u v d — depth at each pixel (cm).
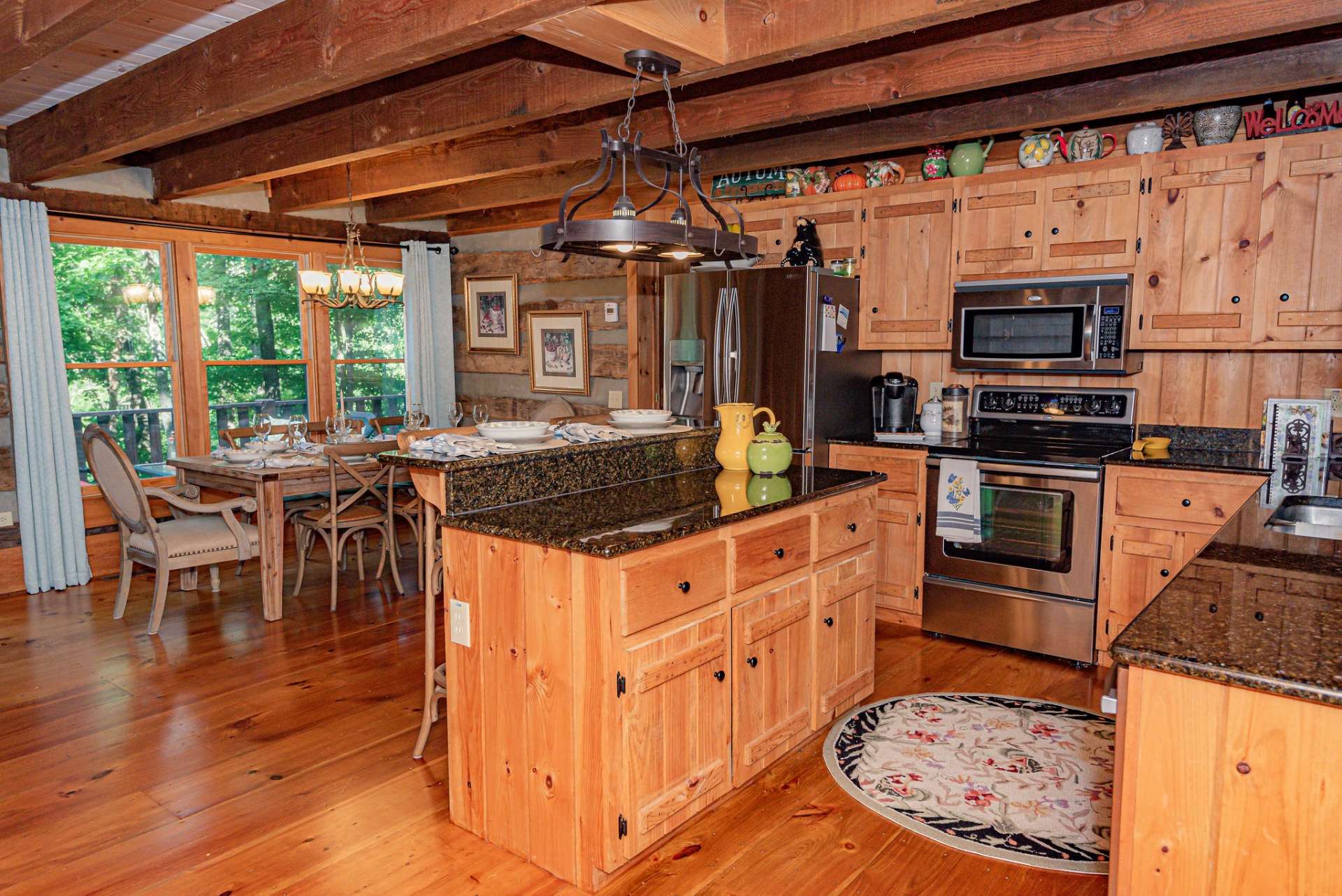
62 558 485
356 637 405
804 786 268
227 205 559
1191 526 335
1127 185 363
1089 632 361
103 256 513
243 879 222
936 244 416
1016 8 287
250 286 586
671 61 259
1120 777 142
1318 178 324
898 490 412
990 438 421
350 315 646
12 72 290
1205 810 132
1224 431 377
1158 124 363
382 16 254
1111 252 369
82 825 246
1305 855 125
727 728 249
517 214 638
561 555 213
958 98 387
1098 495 352
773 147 445
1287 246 332
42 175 443
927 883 220
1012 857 229
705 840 240
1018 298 389
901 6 231
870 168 441
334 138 403
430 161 479
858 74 325
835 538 296
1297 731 123
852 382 454
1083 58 275
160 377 541
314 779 274
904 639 401
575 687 215
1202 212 348
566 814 220
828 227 452
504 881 223
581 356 632
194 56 328
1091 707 324
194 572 483
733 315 446
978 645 393
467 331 713
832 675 301
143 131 361
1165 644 136
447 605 245
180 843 238
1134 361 387
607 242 240
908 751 289
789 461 320
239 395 583
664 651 222
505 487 256
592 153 411
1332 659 128
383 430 669
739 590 249
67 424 486
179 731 306
